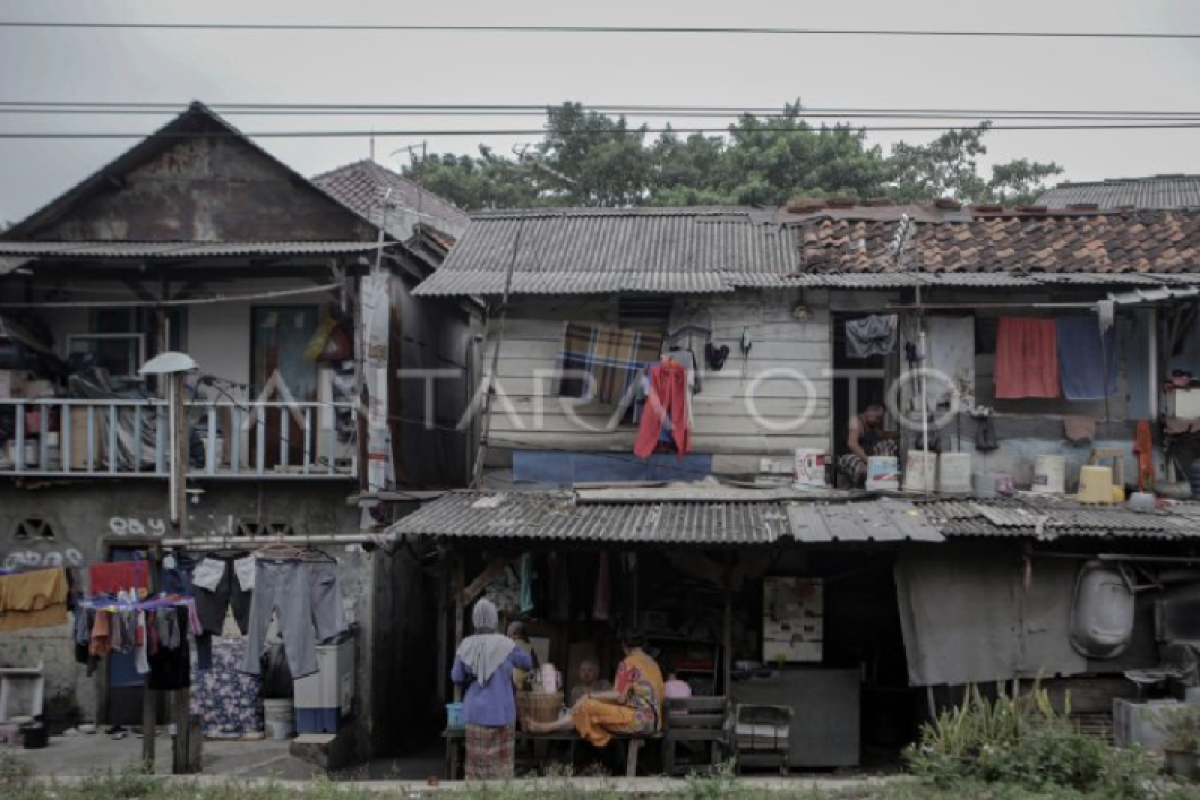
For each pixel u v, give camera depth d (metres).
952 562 12.30
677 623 13.70
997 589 12.30
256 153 15.77
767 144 28.17
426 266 16.61
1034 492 13.59
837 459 14.46
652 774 12.02
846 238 15.58
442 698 13.91
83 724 15.10
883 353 13.70
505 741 10.73
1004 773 10.05
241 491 15.15
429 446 17.28
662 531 12.05
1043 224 15.72
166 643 11.30
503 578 13.73
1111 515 12.44
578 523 12.38
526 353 14.75
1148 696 11.96
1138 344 13.90
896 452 14.15
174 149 15.91
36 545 15.34
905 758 12.69
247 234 15.80
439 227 18.58
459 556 12.77
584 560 13.79
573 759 11.73
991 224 15.84
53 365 15.83
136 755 13.43
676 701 11.66
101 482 15.26
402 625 16.25
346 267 14.86
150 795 9.95
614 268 15.27
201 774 11.38
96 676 15.17
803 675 13.23
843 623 14.27
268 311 16.12
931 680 12.12
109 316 16.28
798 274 14.43
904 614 12.27
